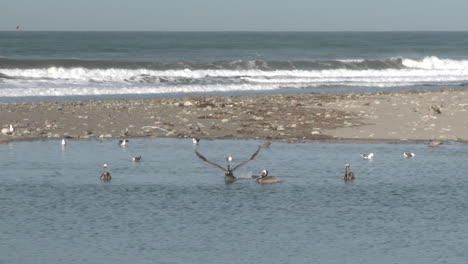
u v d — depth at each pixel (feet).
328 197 121.80
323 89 293.43
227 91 279.69
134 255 93.40
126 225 106.01
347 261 91.66
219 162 146.82
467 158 151.84
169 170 140.67
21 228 104.01
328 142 167.43
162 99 232.53
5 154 151.74
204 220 108.78
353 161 148.56
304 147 161.89
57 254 93.66
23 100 239.09
